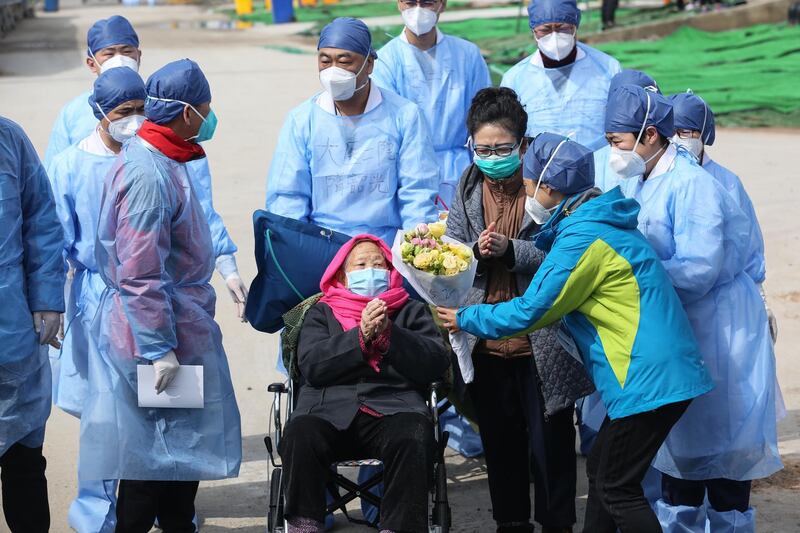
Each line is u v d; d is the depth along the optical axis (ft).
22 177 38.65
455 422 52.06
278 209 45.57
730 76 155.84
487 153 39.60
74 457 52.54
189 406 38.09
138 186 36.63
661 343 34.86
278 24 276.62
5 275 37.47
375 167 45.09
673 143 39.29
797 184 99.60
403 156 45.55
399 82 54.75
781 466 39.58
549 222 37.24
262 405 58.75
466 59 55.57
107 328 38.17
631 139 37.83
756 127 127.44
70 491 48.91
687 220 37.70
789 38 181.47
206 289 39.68
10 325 37.47
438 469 38.09
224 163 114.62
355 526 45.62
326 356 38.91
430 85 54.80
